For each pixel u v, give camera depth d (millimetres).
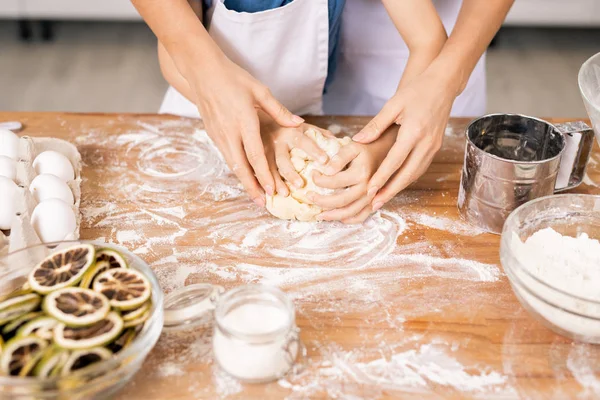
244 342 682
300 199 959
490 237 956
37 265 743
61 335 649
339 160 944
